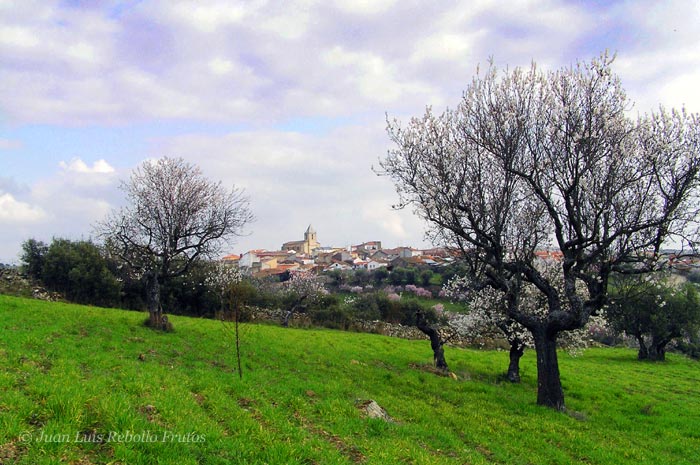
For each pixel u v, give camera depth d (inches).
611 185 758.5
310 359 1021.2
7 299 1197.1
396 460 449.4
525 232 861.2
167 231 1191.6
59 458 326.0
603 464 572.4
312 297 2346.2
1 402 398.3
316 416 563.5
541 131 796.6
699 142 741.9
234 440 419.5
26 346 697.0
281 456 399.5
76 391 449.7
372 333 2129.7
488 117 824.9
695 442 732.7
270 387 670.5
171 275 1195.3
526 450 586.2
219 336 1144.2
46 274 1870.1
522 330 1108.5
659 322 1964.8
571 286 802.2
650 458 621.3
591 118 764.6
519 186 869.8
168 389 537.0
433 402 770.2
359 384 832.9
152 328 1105.4
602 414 866.8
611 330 2145.7
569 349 1215.6
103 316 1159.6
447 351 1553.9
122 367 650.8
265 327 1568.7
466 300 1268.5
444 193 817.5
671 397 1144.8
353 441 487.8
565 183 788.6
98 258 1937.7
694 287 2026.3
